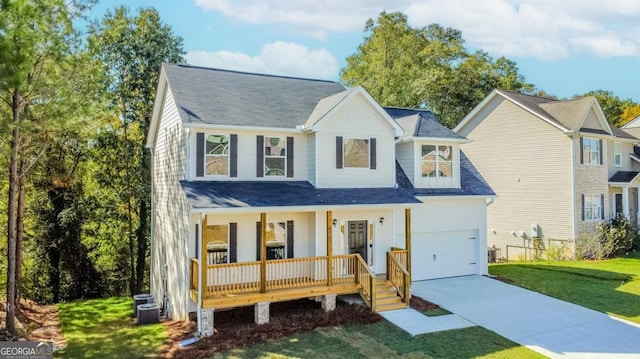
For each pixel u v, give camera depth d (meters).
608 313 14.27
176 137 15.95
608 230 25.75
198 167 14.42
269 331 12.41
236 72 18.62
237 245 14.23
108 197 25.86
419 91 37.31
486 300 15.59
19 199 16.28
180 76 16.73
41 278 23.47
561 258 24.39
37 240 22.34
